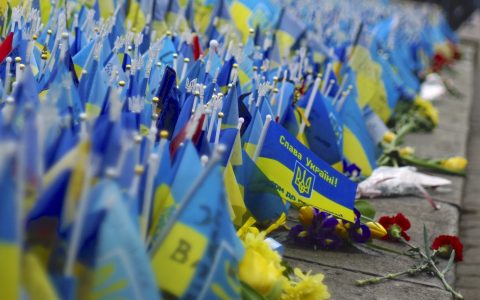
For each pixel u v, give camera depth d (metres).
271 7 7.48
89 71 4.02
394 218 5.21
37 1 5.54
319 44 7.76
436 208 6.21
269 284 3.57
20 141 2.68
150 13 6.58
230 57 5.32
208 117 4.28
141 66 4.61
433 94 11.49
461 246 5.05
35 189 2.82
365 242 4.95
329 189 4.93
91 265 2.90
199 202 3.15
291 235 4.86
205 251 3.12
